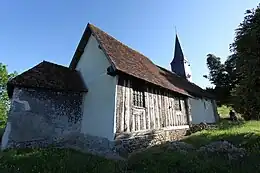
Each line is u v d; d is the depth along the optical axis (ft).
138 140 28.68
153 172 15.75
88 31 34.63
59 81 30.09
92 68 32.96
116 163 19.06
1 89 86.02
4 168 16.63
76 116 30.42
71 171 16.33
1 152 21.39
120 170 16.87
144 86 32.60
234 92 35.88
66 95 29.99
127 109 28.09
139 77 29.04
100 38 32.22
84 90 31.83
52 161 18.71
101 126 27.50
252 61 27.91
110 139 25.32
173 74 64.39
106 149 25.36
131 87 29.84
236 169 14.26
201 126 45.98
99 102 29.30
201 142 27.17
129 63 32.35
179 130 40.09
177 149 21.36
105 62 30.60
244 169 14.10
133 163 18.54
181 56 83.35
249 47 28.40
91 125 29.14
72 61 36.45
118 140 25.49
